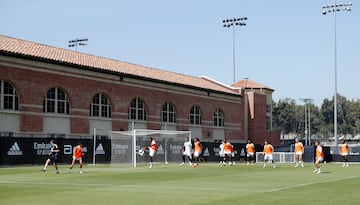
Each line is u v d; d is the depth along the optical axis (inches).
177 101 2367.1
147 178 967.6
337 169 1363.2
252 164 1768.0
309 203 550.0
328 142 6648.6
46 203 560.1
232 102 2765.7
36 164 1544.0
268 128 3016.7
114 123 2010.3
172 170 1268.5
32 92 1681.8
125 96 2071.9
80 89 1865.2
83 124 1873.8
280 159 2027.6
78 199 598.9
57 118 1776.6
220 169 1331.2
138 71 2262.6
